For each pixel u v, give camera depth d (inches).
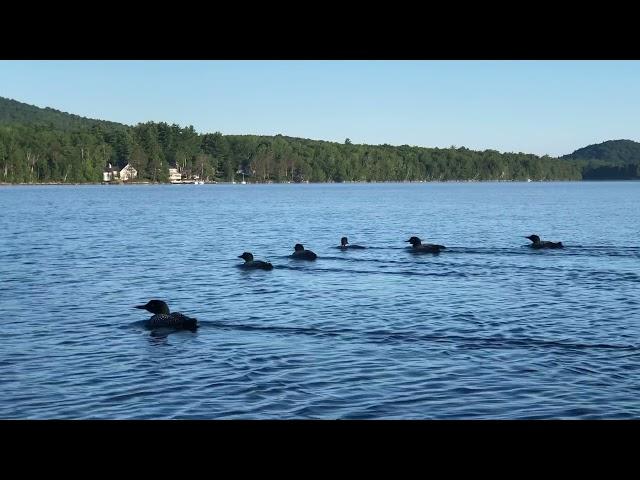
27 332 739.4
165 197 5073.8
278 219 2726.4
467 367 597.6
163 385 552.7
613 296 948.6
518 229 2212.1
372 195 5807.1
